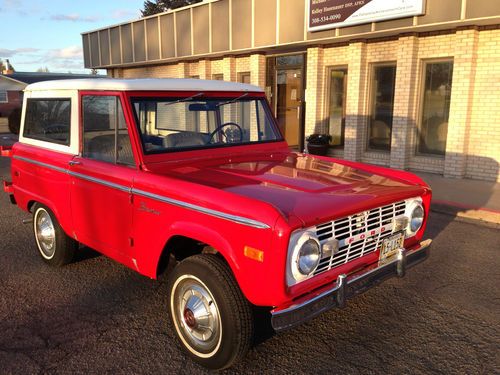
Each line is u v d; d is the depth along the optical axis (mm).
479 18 8445
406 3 9234
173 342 3520
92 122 3955
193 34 14641
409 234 3688
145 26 16750
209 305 3066
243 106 4438
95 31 19922
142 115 3650
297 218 2717
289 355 3357
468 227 6566
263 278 2723
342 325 3789
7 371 3162
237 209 2809
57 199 4438
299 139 13219
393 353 3396
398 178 3930
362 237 3197
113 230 3799
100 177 3818
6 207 7766
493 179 9500
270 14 12094
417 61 10289
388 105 11211
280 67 13633
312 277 2945
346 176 3676
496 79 9195
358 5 10055
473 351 3432
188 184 3158
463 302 4207
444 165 10094
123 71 20234
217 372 3154
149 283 4559
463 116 9523
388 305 4145
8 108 47406
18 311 4000
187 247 3613
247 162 4012
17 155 5062
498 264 5133
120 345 3480
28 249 5551
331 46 11945
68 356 3340
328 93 12406
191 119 4004
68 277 4695
